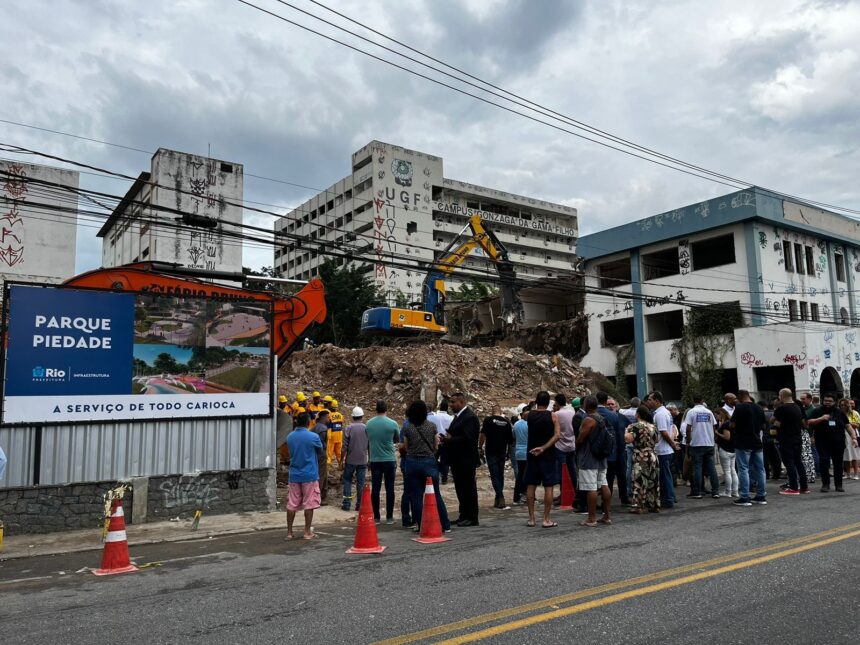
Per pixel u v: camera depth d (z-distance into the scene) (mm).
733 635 4457
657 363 35656
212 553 7762
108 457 9602
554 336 42031
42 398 9203
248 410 10828
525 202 84938
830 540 7508
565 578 6031
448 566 6648
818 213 36125
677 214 35406
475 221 30172
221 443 10555
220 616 5098
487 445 11422
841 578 5891
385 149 75312
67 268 39625
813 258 35938
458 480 9391
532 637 4445
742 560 6590
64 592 6043
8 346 9039
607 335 40844
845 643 4309
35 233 38969
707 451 11766
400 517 10438
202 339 10586
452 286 65188
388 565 6773
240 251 50344
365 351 28141
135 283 10570
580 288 28297
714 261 37094
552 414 9133
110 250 60531
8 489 8828
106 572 6820
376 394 25891
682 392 34031
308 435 8758
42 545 8312
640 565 6488
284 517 10203
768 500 11234
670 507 10633
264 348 11148
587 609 5043
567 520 9641
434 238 77875
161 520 9859
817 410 13461
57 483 9188
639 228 37188
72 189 12250
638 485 10086
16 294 9156
